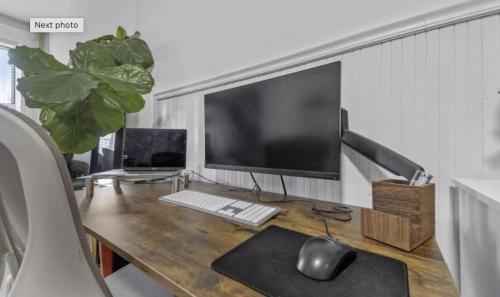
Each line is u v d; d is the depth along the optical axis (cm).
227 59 130
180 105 157
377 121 82
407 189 47
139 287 65
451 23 70
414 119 75
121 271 73
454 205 69
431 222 51
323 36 95
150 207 79
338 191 89
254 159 85
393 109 79
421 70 74
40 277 31
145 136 125
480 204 53
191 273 39
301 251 41
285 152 75
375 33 82
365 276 37
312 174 68
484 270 52
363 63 85
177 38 159
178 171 122
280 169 76
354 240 51
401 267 39
